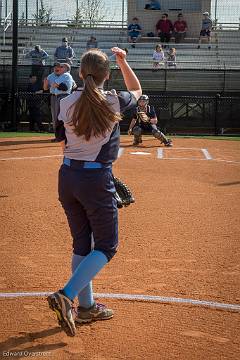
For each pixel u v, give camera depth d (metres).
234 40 29.36
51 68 22.08
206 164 13.49
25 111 22.22
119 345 4.25
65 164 4.38
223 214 8.54
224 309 4.91
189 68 25.02
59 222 7.89
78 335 4.41
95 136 4.21
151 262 6.16
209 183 11.09
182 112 22.59
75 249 4.57
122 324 4.61
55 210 8.56
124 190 4.60
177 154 15.15
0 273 5.79
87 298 4.59
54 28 30.19
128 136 19.89
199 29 29.81
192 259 6.30
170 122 22.61
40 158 13.72
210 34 28.92
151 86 23.64
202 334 4.43
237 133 22.45
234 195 9.99
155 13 29.94
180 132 22.58
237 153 15.81
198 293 5.27
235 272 5.90
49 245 6.80
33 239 7.05
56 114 4.39
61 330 4.49
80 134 4.19
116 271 5.84
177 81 23.75
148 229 7.56
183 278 5.67
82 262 4.29
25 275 5.73
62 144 4.41
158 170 12.38
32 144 16.69
